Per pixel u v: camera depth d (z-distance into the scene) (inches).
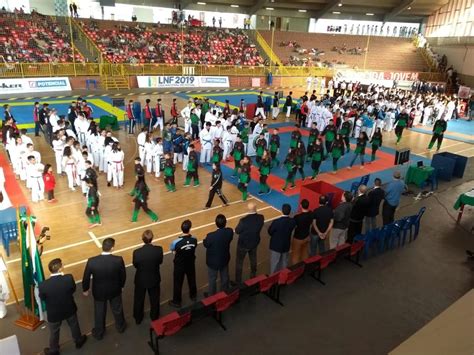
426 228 498.9
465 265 413.7
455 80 1790.1
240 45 1753.2
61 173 620.7
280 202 562.9
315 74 1748.3
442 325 132.4
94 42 1439.5
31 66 1186.0
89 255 405.7
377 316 327.6
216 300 290.2
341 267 399.5
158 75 1396.4
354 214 420.8
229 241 325.1
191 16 1790.1
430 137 1004.6
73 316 272.4
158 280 300.4
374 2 1891.0
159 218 492.7
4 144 670.5
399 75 1809.8
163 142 673.6
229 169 682.2
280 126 1003.3
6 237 395.5
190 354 279.9
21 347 283.0
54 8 1621.6
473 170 753.6
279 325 312.7
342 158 782.5
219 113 796.0
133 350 281.7
